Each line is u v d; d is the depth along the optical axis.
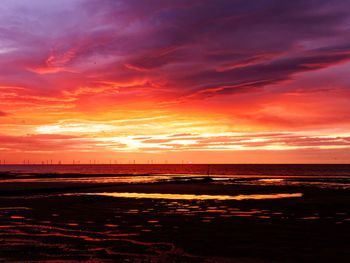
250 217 16.36
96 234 12.28
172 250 10.12
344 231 12.96
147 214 17.38
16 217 16.34
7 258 9.03
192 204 21.86
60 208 19.86
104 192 31.78
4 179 58.31
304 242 11.19
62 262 8.72
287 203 22.45
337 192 31.80
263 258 9.36
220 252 9.95
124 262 8.80
